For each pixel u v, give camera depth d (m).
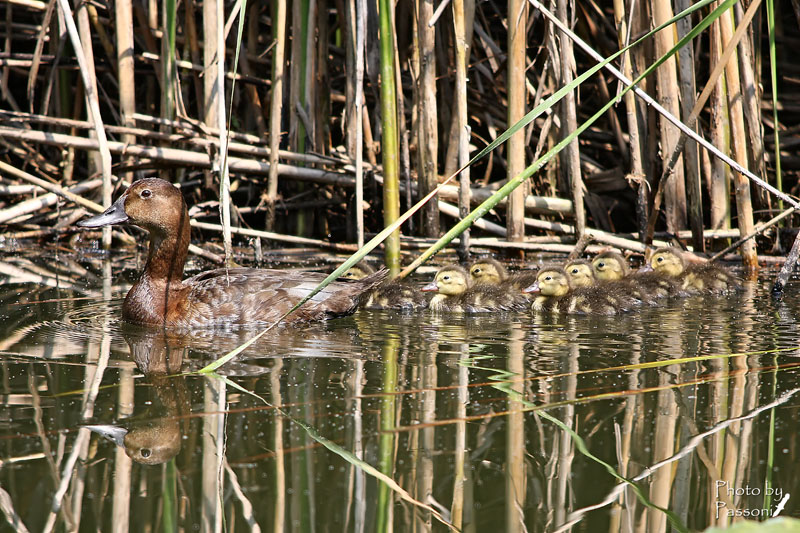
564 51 14.18
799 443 6.66
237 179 18.00
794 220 16.59
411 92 18.56
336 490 5.99
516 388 7.95
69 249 16.53
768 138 18.88
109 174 14.35
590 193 17.56
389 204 13.63
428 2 14.38
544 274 12.09
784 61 20.58
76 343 9.64
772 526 4.36
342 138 18.88
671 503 5.87
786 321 10.77
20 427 6.90
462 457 6.49
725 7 7.59
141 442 6.66
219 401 7.54
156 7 17.42
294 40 16.61
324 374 8.38
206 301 10.84
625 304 11.70
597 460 6.45
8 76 19.05
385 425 7.02
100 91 18.89
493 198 8.11
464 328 10.73
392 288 12.54
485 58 17.97
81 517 5.55
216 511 5.68
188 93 18.44
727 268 13.59
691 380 8.14
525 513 5.72
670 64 14.27
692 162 14.86
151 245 11.01
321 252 16.56
